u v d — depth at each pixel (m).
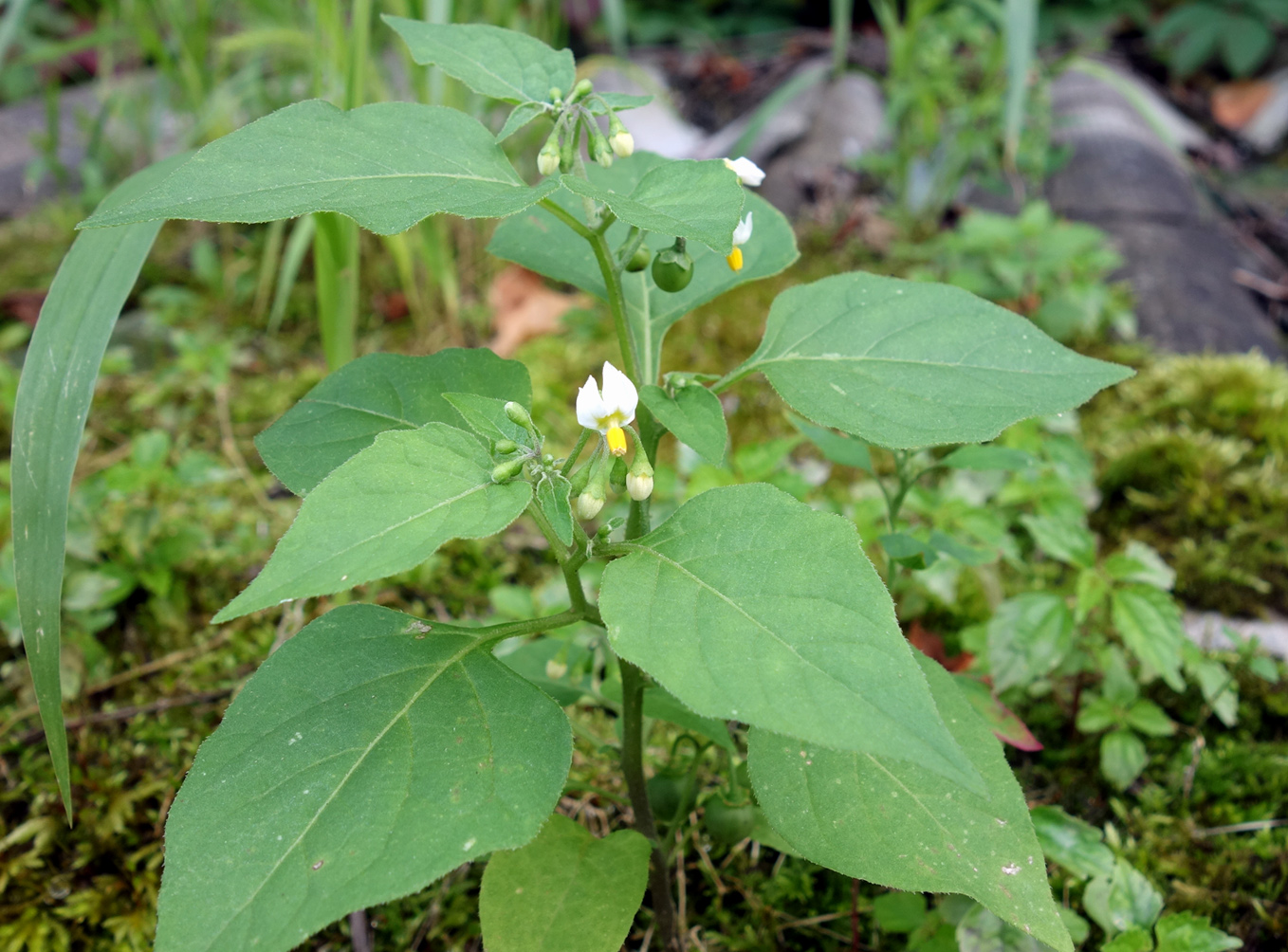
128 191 0.20
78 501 0.28
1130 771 0.23
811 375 0.16
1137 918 0.19
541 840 0.17
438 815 0.13
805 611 0.12
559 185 0.13
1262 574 0.31
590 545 0.14
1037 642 0.24
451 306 0.41
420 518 0.12
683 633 0.12
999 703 0.21
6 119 0.59
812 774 0.16
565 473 0.14
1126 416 0.37
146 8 0.46
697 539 0.13
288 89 0.46
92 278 0.19
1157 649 0.23
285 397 0.40
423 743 0.14
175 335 0.40
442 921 0.22
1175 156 0.59
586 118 0.15
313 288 0.47
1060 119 0.55
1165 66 0.76
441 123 0.14
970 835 0.15
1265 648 0.29
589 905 0.16
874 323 0.17
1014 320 0.16
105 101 0.52
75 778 0.24
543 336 0.43
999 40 0.48
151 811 0.24
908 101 0.49
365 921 0.22
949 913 0.19
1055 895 0.22
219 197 0.13
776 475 0.27
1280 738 0.27
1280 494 0.32
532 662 0.21
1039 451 0.29
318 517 0.12
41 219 0.51
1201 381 0.37
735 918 0.23
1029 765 0.26
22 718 0.26
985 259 0.44
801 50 0.72
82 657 0.26
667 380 0.15
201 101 0.44
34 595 0.17
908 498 0.27
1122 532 0.33
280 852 0.13
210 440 0.38
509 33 0.16
